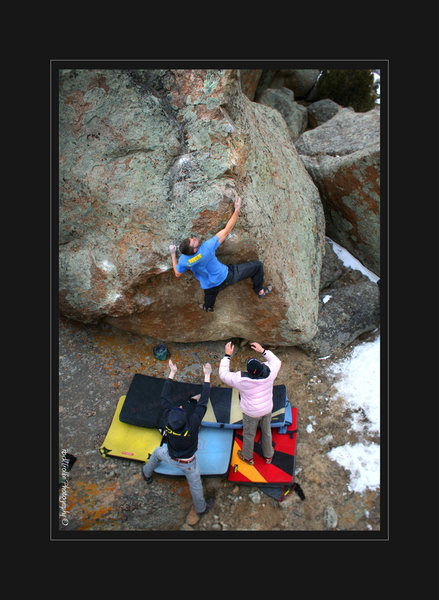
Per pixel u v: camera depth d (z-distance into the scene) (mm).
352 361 6242
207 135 4625
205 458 5078
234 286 5484
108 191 4910
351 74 12297
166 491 4930
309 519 4773
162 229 4867
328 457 5262
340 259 7996
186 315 5754
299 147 8406
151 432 5242
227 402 5434
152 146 4738
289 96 11281
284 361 6277
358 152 7043
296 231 6148
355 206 7410
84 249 5266
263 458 5133
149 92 4656
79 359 5840
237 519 4793
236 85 4684
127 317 5730
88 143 4836
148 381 5551
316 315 6250
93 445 5164
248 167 5160
